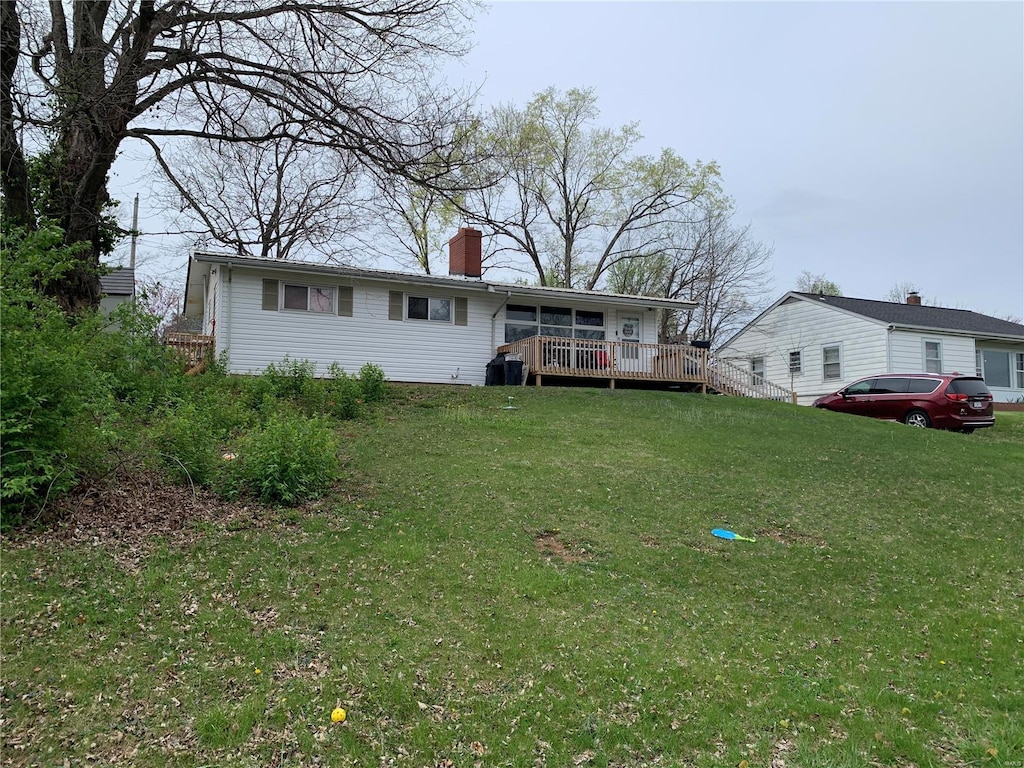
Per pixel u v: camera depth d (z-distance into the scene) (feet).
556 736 12.65
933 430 51.44
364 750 11.91
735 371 82.79
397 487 27.04
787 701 14.20
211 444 26.13
